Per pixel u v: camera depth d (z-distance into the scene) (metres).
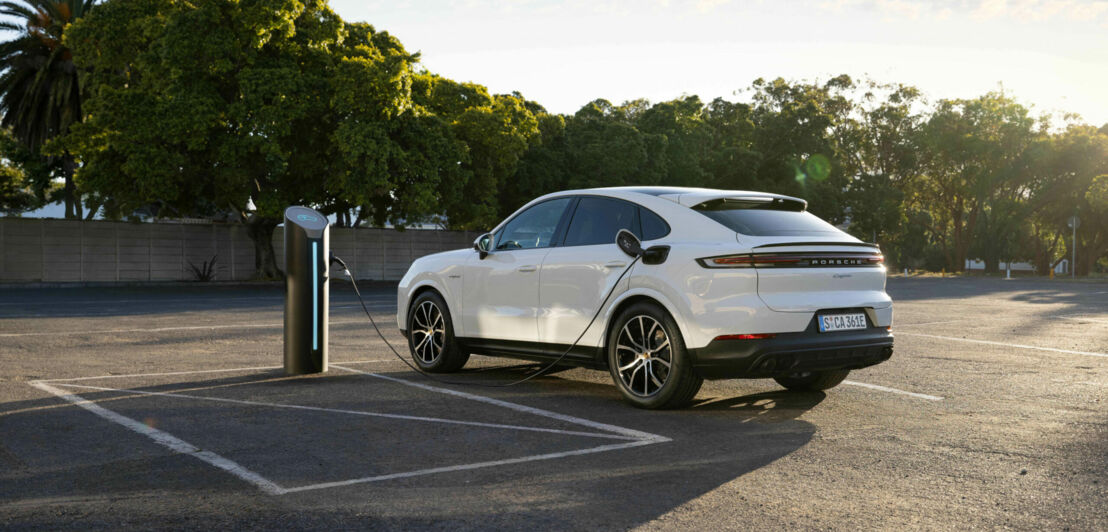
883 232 55.25
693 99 46.50
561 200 6.87
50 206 50.94
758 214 6.02
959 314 15.63
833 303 5.70
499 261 7.12
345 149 25.78
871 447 4.79
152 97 25.33
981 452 4.68
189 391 6.62
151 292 23.36
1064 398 6.44
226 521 3.47
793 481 4.08
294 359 7.60
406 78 27.08
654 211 6.11
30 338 10.70
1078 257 58.31
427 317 7.88
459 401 6.23
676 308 5.66
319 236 7.64
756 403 6.18
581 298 6.34
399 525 3.42
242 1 25.17
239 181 25.78
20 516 3.53
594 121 39.44
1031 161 55.03
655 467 4.33
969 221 60.12
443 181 29.77
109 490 3.92
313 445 4.81
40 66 32.94
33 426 5.30
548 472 4.23
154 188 25.14
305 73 26.64
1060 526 3.42
